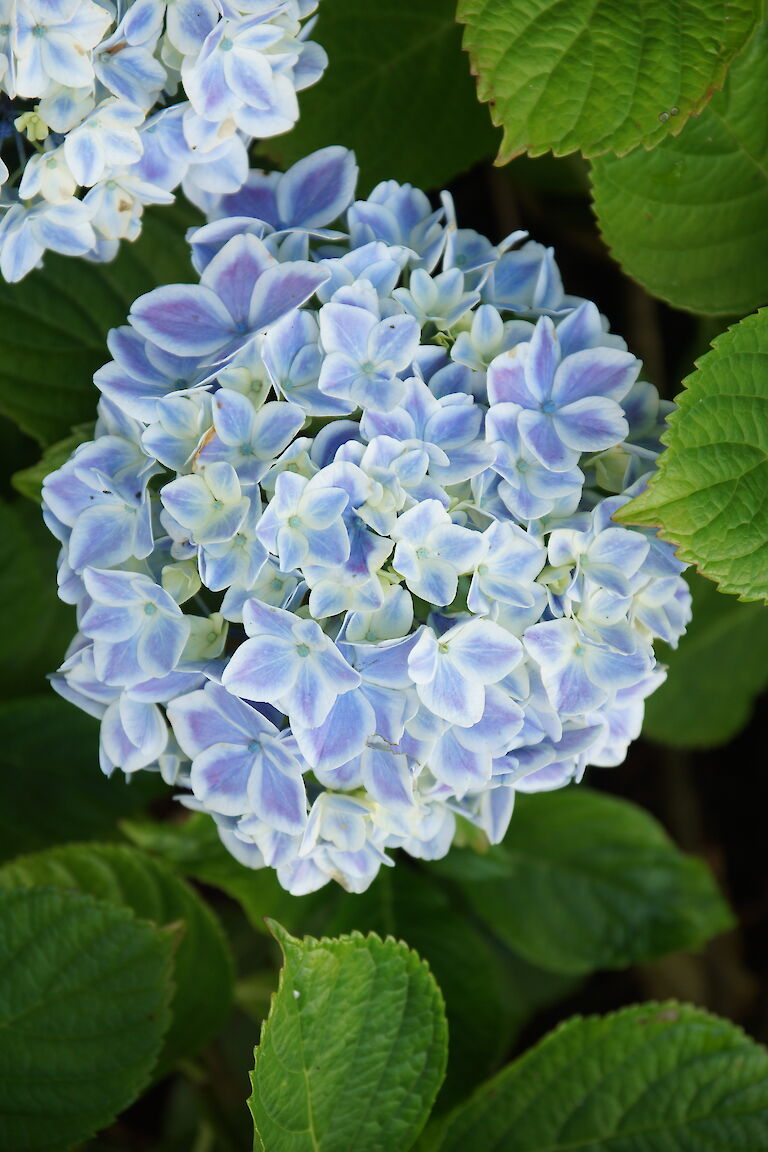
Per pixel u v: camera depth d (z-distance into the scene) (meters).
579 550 0.88
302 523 0.85
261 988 1.11
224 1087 1.10
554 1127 0.99
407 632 0.86
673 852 1.08
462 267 0.92
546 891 1.08
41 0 0.87
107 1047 0.98
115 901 1.03
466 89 1.03
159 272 1.02
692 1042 0.99
